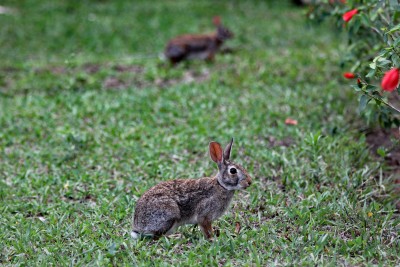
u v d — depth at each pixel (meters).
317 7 14.18
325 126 13.70
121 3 30.78
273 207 10.20
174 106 15.74
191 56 20.19
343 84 16.28
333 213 9.80
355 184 10.83
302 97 15.83
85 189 11.30
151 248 8.72
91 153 12.94
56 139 13.78
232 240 8.85
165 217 8.80
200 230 9.41
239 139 13.16
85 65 20.50
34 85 18.12
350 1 11.84
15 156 13.08
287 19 27.17
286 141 13.20
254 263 8.41
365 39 13.08
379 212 9.82
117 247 8.78
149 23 26.81
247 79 17.69
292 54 20.19
